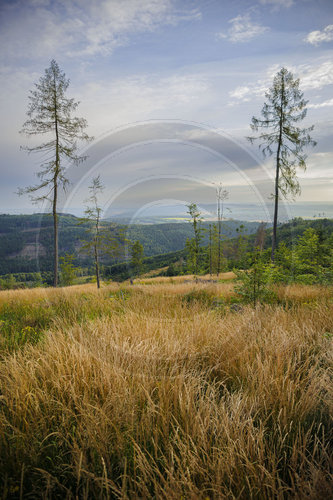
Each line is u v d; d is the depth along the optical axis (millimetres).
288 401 1760
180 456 1465
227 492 1203
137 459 1377
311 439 1615
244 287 4547
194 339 2779
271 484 1263
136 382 2002
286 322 3484
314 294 5703
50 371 2205
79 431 1570
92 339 2768
